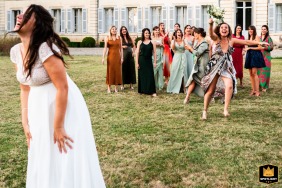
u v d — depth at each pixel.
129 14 40.94
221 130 7.41
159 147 6.44
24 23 3.43
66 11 43.25
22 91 3.88
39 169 3.55
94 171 3.64
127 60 12.81
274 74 16.19
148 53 11.53
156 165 5.66
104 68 19.53
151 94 11.60
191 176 5.25
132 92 12.36
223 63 8.23
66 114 3.57
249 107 9.55
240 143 6.57
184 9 38.72
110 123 8.11
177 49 12.13
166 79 13.90
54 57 3.43
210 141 6.71
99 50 36.16
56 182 3.52
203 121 8.16
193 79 10.12
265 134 7.09
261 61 11.23
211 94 8.27
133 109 9.55
